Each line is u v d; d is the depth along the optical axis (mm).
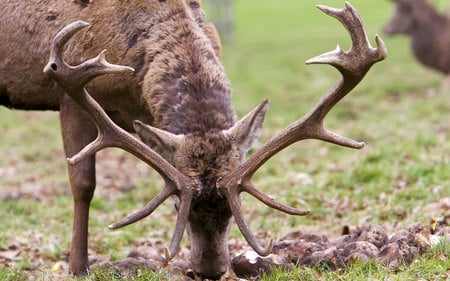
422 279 10547
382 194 15875
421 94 29672
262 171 19672
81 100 10445
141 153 10500
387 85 30766
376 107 27266
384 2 53094
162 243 14414
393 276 10625
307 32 46594
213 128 10891
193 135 10797
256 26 50219
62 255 13938
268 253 10125
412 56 34062
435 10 32812
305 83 32844
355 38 10445
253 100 29891
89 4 12273
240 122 10789
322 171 19234
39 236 14961
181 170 10586
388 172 17375
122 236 14695
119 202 18078
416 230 12102
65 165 22062
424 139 19938
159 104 11367
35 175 21031
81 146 12180
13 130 26125
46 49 12531
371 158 18953
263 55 39906
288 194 16828
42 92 12812
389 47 40812
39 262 13430
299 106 28609
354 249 11422
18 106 13195
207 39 11906
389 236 12430
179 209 10445
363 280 10609
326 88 31750
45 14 12508
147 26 11883
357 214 15094
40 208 17422
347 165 19250
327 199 16375
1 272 12180
